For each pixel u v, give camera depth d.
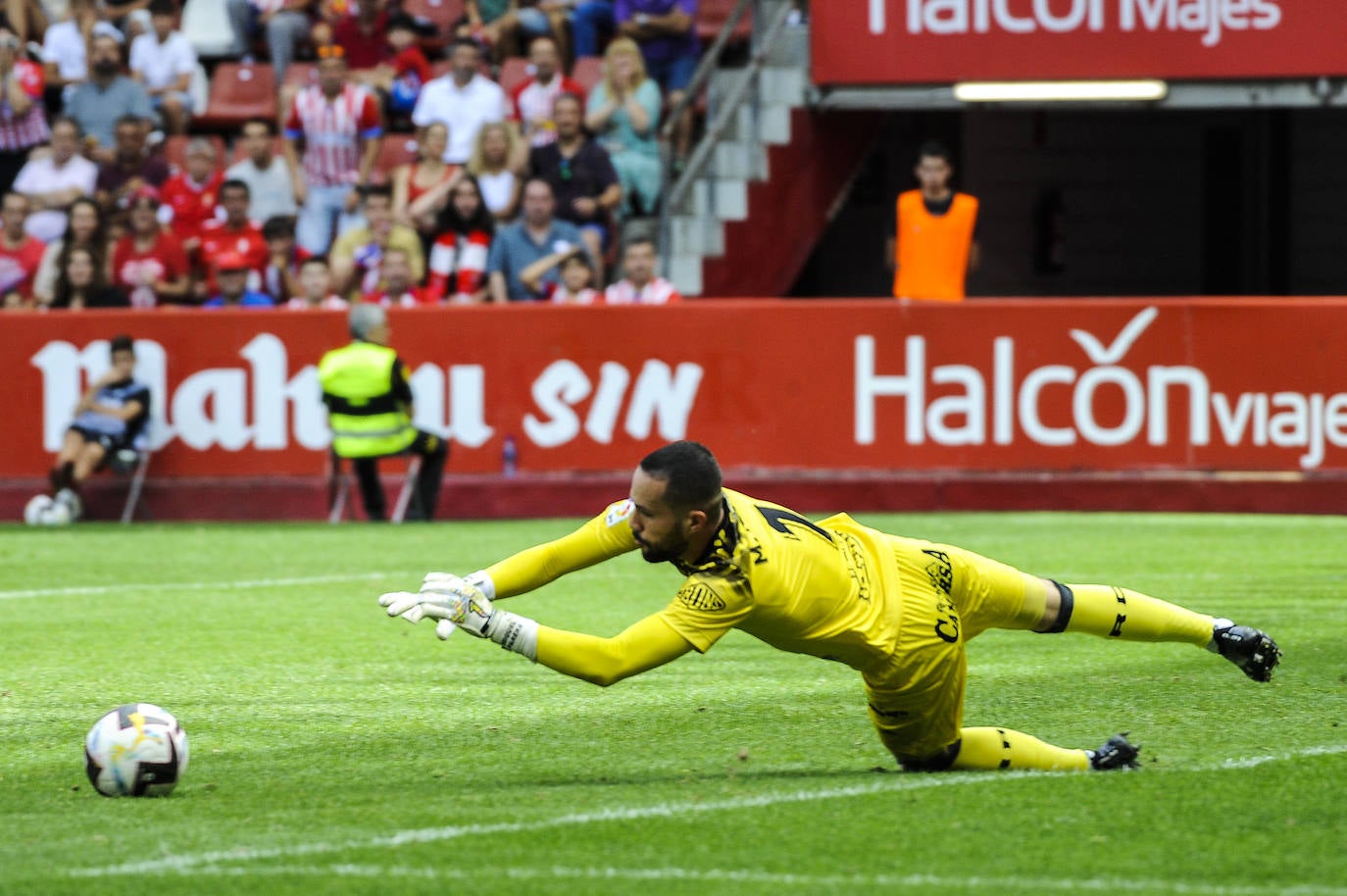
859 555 16.83
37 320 47.59
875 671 16.70
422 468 46.12
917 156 68.88
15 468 47.81
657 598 32.22
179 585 34.44
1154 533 41.22
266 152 55.06
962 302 46.12
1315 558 36.59
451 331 47.09
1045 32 52.59
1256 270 72.56
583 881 13.84
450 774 18.20
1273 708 21.41
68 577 35.72
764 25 56.31
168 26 61.44
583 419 46.94
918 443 46.41
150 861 14.53
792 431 46.56
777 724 20.92
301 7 62.94
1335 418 45.28
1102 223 72.38
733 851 14.74
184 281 52.09
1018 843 14.89
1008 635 27.73
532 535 42.78
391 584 34.41
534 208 50.00
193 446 47.62
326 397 45.25
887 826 15.49
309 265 48.88
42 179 56.28
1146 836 15.09
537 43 54.84
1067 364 46.00
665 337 46.69
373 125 55.22
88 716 21.78
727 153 55.47
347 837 15.32
